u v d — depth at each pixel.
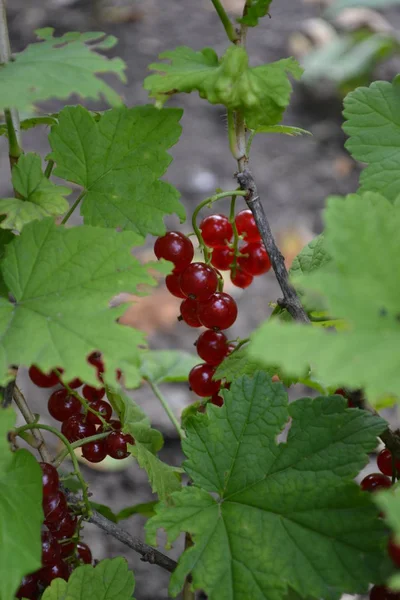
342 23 1.18
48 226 0.32
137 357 0.30
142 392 0.68
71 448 0.35
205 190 0.91
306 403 0.33
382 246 0.29
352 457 0.32
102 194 0.35
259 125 0.33
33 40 1.11
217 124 1.04
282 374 0.35
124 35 1.17
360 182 0.35
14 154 0.34
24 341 0.30
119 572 0.34
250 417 0.33
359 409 0.33
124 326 0.30
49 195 0.33
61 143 0.35
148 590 0.51
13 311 0.31
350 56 1.08
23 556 0.30
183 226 0.86
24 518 0.30
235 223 0.37
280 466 0.33
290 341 0.27
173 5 1.26
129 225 0.34
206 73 0.33
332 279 0.28
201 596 0.48
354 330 0.28
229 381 0.36
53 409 0.37
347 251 0.29
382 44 1.08
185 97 1.09
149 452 0.37
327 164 0.98
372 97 0.35
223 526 0.32
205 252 0.36
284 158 0.99
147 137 0.34
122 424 0.37
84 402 0.36
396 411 0.64
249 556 0.32
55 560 0.35
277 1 1.30
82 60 0.31
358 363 0.27
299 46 1.15
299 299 0.35
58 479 0.34
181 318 0.37
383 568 0.31
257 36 1.19
